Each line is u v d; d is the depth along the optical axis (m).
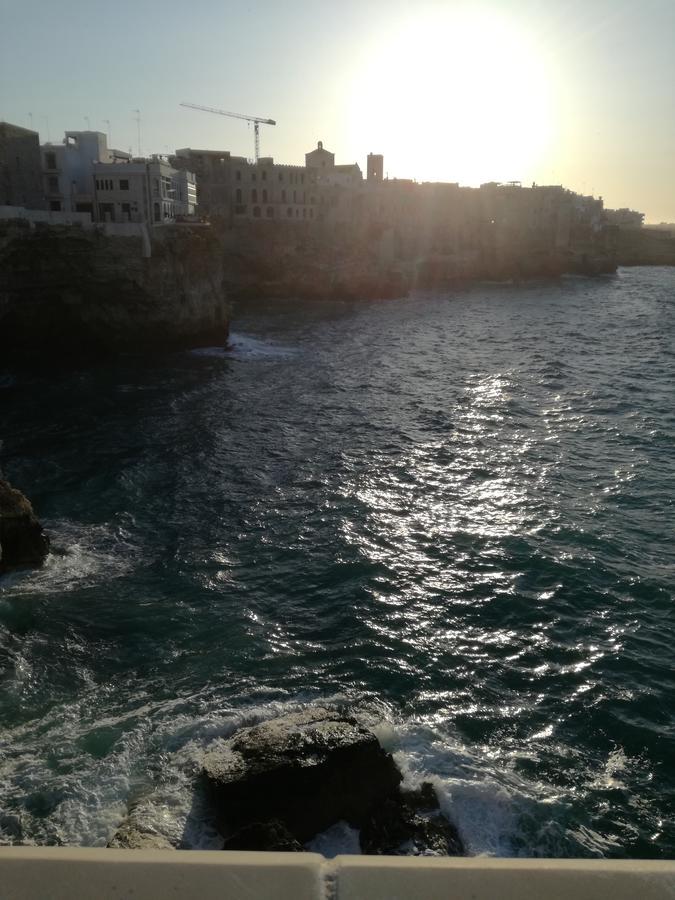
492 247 141.62
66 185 59.19
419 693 15.18
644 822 11.84
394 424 36.75
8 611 18.16
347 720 12.98
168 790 12.20
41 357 52.66
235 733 13.64
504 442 33.25
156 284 53.50
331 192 116.81
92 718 14.26
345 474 28.89
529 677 15.75
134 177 59.84
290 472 29.17
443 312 88.81
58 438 33.53
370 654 16.53
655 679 15.62
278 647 16.83
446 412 39.28
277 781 11.32
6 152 52.22
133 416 37.66
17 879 2.53
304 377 49.03
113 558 21.39
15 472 28.70
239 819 11.20
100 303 52.88
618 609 18.41
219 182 106.31
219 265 60.69
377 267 107.56
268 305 94.19
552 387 45.44
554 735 13.92
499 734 13.94
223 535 23.05
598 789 12.55
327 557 21.42
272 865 2.60
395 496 26.34
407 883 2.54
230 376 48.66
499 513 24.61
